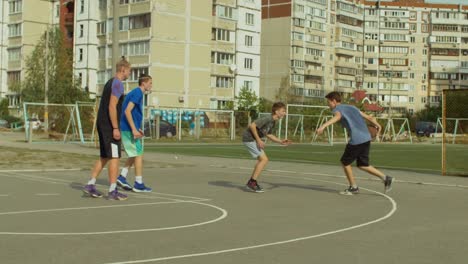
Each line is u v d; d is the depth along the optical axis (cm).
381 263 613
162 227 800
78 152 2431
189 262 599
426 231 808
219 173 1691
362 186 1413
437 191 1334
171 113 4616
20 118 6059
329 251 667
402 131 6272
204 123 4794
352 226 839
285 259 622
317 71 9256
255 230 793
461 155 3186
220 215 918
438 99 11200
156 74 6131
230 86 7069
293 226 830
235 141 4553
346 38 10075
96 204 1007
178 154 2583
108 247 663
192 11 6425
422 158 2859
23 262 586
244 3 7219
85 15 6775
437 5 11212
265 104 6750
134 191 1198
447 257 646
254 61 7344
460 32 11194
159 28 6147
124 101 1170
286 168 1922
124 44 6319
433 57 11162
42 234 730
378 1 11019
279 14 8925
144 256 622
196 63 6494
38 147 2756
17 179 1401
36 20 7425
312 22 9119
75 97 5709
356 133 1218
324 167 1980
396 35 11069
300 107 4997
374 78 10994
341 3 9944
